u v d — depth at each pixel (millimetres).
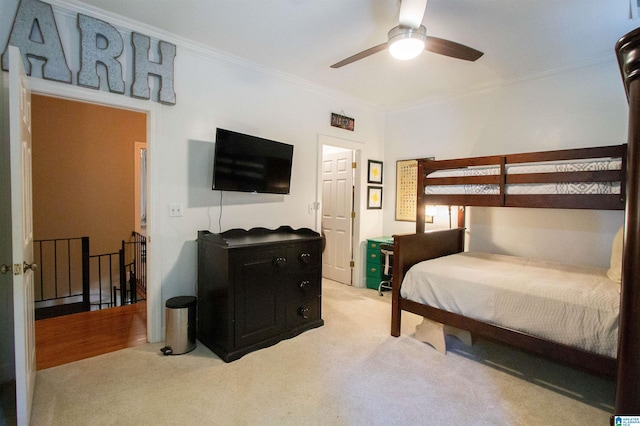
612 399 2004
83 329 2926
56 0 2131
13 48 1573
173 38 2635
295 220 3631
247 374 2229
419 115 4266
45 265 4195
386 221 4672
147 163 2633
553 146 3199
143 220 5359
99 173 4543
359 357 2486
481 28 2422
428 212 4066
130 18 2387
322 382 2143
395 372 2279
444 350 2561
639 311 682
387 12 2248
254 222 3271
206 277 2695
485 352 2596
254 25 2457
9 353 2102
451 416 1831
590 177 2238
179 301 2578
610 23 2342
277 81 3387
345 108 4109
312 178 3777
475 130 3742
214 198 2971
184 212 2793
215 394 1996
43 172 4188
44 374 2188
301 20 2377
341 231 4668
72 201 4375
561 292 2012
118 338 2754
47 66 2115
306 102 3668
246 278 2508
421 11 1887
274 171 3223
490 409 1897
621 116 2842
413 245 2938
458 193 2934
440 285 2547
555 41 2617
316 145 3799
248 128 3170
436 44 2117
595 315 1858
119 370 2254
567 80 3102
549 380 2209
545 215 3246
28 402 1703
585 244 3025
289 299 2822
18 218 1606
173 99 2652
